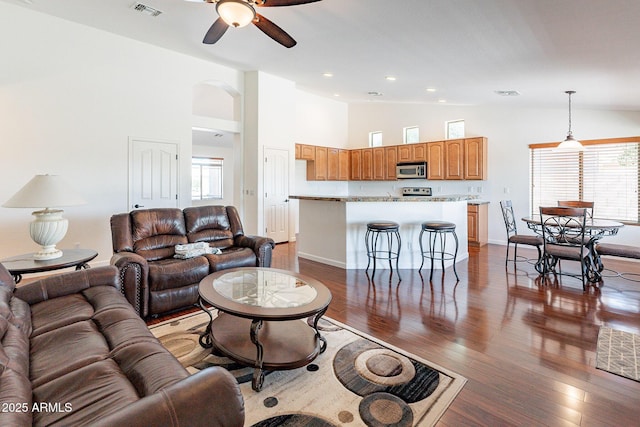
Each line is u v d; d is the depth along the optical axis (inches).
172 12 139.5
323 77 217.5
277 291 91.2
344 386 78.0
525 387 77.4
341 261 187.8
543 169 232.4
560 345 96.7
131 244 130.6
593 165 212.4
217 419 41.5
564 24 97.3
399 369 84.9
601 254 152.6
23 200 104.5
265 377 81.5
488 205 255.9
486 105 252.8
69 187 114.0
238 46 171.6
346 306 128.0
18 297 83.2
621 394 74.8
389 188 315.3
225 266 134.9
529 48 119.4
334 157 321.4
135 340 64.9
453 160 264.4
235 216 168.4
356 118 337.4
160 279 115.3
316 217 201.8
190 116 206.7
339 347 96.2
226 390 43.3
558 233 174.1
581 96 182.4
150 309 114.3
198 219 154.9
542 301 132.3
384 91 238.8
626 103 182.9
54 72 158.4
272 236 248.2
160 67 192.2
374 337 102.5
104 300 85.4
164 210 146.6
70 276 93.3
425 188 292.0
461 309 124.6
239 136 236.5
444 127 281.0
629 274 169.9
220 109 299.0
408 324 111.7
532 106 229.0
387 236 180.5
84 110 167.9
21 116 151.3
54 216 113.3
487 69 151.1
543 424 65.7
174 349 94.5
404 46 137.0
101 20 154.1
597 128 209.6
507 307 126.2
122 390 49.6
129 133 182.9
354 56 159.6
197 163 368.5
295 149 279.3
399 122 307.4
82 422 42.8
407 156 292.8
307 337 90.4
